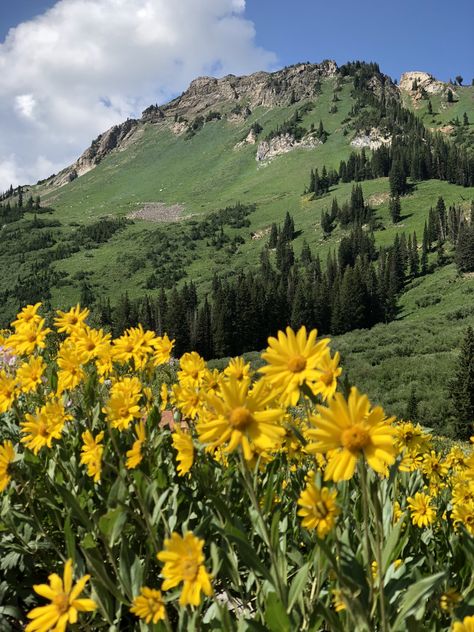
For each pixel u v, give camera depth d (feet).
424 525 11.17
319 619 7.25
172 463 10.46
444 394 125.90
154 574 9.71
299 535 10.49
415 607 6.43
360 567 7.43
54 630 6.20
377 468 5.37
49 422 9.84
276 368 6.64
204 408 9.92
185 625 7.61
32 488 9.87
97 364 11.85
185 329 297.53
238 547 6.88
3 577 10.41
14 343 11.96
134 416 9.45
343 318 294.66
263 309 305.12
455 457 15.12
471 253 317.42
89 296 450.30
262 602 8.16
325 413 5.72
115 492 8.60
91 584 7.99
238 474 8.36
